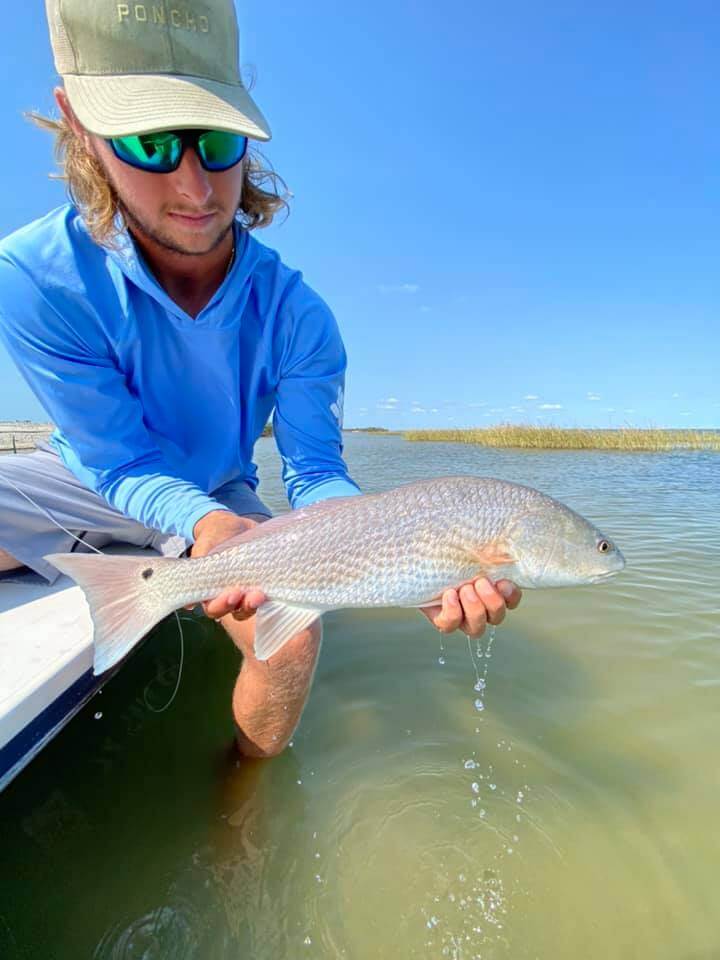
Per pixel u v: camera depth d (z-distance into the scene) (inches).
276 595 23.0
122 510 27.7
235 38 22.3
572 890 20.5
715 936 18.9
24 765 19.7
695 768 25.8
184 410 30.3
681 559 54.1
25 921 19.3
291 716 25.3
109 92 20.3
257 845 22.2
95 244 26.6
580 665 34.1
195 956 18.3
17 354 26.6
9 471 28.8
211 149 21.8
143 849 21.9
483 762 26.3
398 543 22.7
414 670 33.7
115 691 30.8
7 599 27.2
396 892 20.5
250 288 28.7
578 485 108.1
